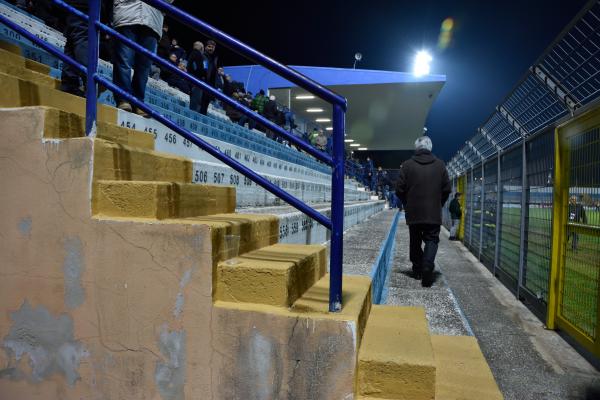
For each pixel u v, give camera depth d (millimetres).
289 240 3920
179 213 2273
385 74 19859
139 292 1923
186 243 1864
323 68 20188
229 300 1908
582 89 3883
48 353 2062
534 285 4957
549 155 4512
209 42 8672
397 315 2473
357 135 35406
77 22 3379
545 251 4559
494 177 7594
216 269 1904
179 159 2938
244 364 1806
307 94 21250
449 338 2764
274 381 1772
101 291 1976
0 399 2146
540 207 4809
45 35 6586
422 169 5086
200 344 1853
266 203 5934
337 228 1845
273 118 15008
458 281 6738
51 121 2107
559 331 4223
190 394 1870
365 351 1850
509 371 3281
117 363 1961
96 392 1995
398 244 10008
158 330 1905
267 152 9703
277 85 20391
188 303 1865
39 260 2064
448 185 5145
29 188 2076
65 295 2031
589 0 3314
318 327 1725
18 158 2090
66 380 2039
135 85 4004
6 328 2113
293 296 1979
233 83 13758
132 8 3588
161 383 1907
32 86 2676
